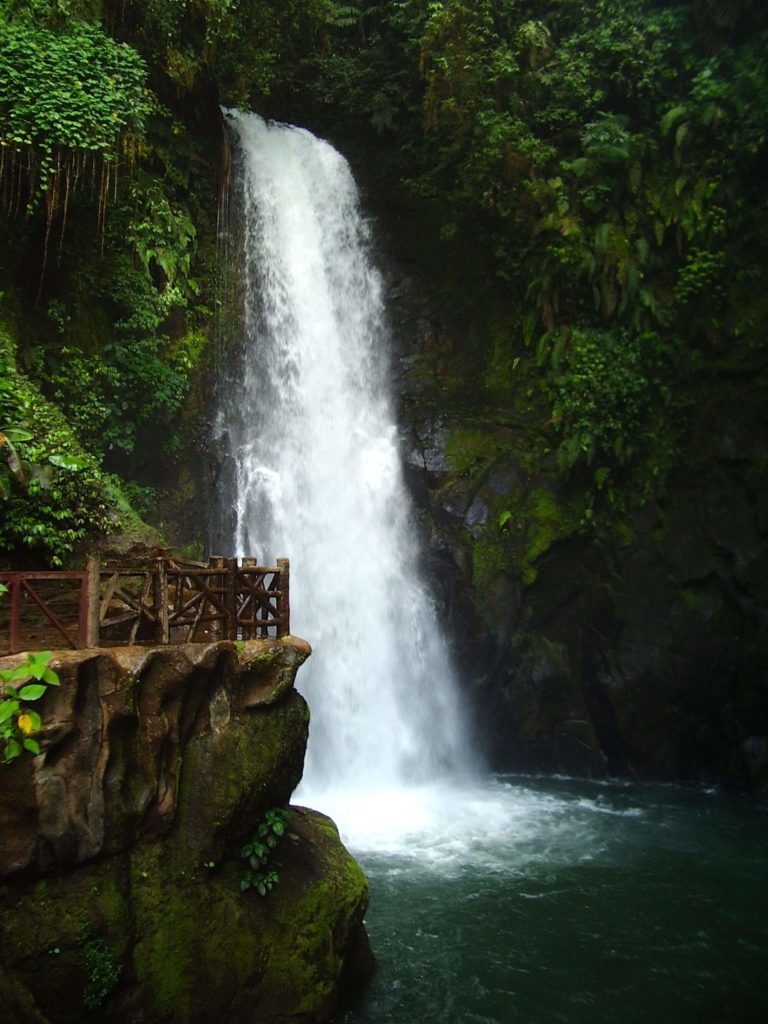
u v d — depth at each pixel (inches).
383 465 652.7
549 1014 287.4
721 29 661.9
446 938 338.0
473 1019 281.9
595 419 613.6
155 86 589.0
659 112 663.1
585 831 474.0
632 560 608.4
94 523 360.8
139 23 561.3
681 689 590.2
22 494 336.5
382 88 748.6
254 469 596.4
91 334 510.3
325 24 772.0
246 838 276.1
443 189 708.0
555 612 623.5
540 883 395.5
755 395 605.9
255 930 261.4
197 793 263.3
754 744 573.3
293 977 262.7
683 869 417.4
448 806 518.0
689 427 616.4
